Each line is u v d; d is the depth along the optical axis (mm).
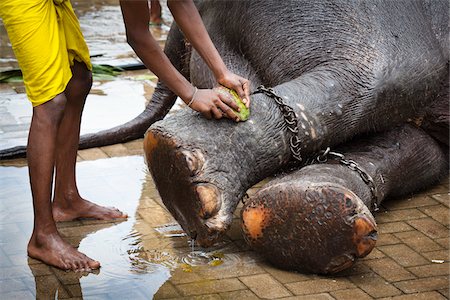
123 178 6234
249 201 4738
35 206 4926
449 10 6176
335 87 5387
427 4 6156
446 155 6234
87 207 5539
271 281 4703
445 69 6004
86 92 5375
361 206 4469
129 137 7012
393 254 5074
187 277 4762
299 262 4730
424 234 5375
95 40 10070
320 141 5227
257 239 4766
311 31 5762
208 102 4785
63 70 4918
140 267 4891
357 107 5430
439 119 5961
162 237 5285
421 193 6082
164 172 4758
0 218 5492
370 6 5773
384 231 5406
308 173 4871
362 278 4758
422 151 5941
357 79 5469
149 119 7082
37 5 4789
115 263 4941
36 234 4953
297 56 5758
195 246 5156
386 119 5676
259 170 4965
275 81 5875
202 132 4754
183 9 4895
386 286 4676
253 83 6000
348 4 5758
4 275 4777
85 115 7574
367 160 5480
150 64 4805
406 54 5672
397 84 5570
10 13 4781
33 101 4871
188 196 4680
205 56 4918
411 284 4707
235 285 4660
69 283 4699
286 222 4633
